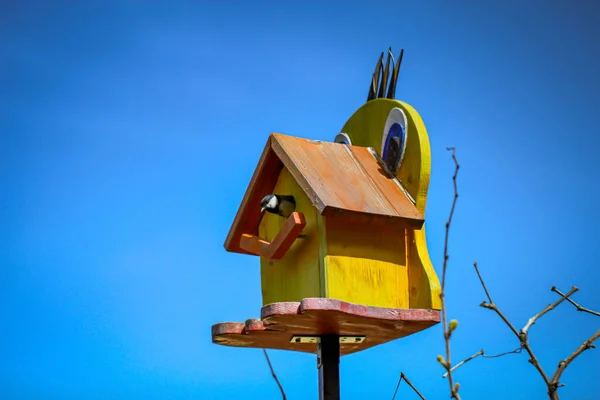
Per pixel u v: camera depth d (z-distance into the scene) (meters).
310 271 7.48
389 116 8.16
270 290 8.48
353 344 8.14
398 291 7.37
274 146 8.01
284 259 8.11
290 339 7.77
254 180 8.48
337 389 7.57
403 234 7.55
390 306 7.29
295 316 6.69
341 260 7.21
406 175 7.75
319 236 7.35
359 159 8.08
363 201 7.34
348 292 7.14
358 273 7.23
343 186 7.49
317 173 7.55
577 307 3.98
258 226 9.08
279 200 7.95
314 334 7.65
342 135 9.04
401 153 7.83
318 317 6.75
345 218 7.16
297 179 7.52
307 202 7.73
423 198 7.52
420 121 7.80
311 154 7.88
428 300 7.17
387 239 7.46
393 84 8.45
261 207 8.25
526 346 3.68
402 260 7.47
